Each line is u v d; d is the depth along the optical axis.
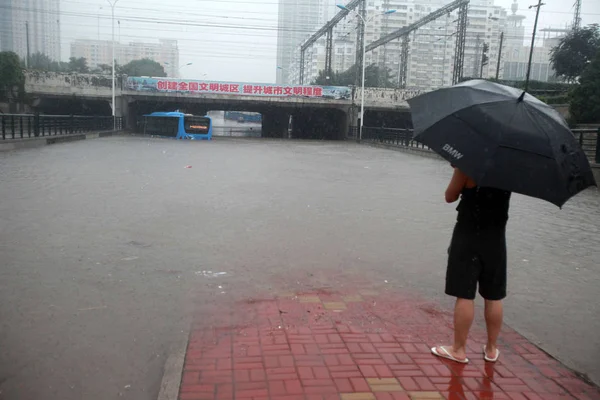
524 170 2.97
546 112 3.26
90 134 33.75
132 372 3.49
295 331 4.09
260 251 6.55
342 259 6.28
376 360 3.62
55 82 41.56
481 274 3.60
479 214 3.46
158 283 5.23
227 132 66.44
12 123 22.59
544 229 8.48
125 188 11.35
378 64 88.00
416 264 6.16
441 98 3.46
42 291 4.88
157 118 41.47
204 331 4.07
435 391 3.24
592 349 4.03
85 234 7.10
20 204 9.05
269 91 44.50
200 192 11.18
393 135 35.62
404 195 11.83
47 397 3.16
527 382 3.41
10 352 3.69
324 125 55.16
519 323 4.50
